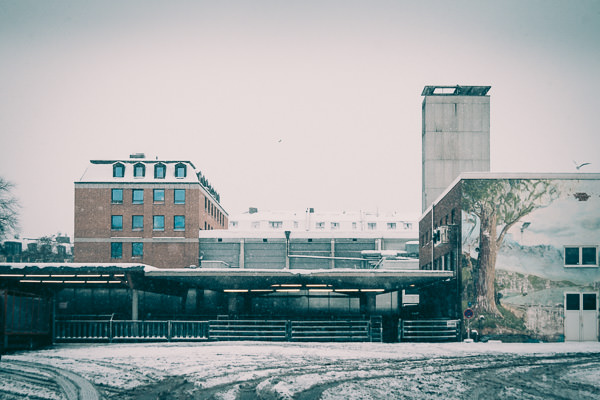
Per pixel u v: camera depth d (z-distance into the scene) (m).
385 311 46.75
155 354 25.64
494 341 32.38
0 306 25.42
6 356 24.81
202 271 32.19
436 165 57.31
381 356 24.98
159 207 68.75
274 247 68.75
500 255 33.09
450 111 57.66
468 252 33.12
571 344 31.20
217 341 32.78
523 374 19.78
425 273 33.12
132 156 72.81
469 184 33.47
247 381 18.14
